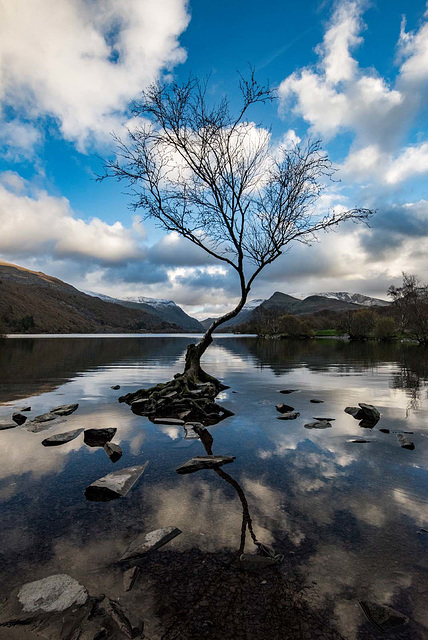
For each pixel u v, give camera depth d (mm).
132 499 3965
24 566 2775
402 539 3158
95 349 37406
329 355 30891
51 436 6379
